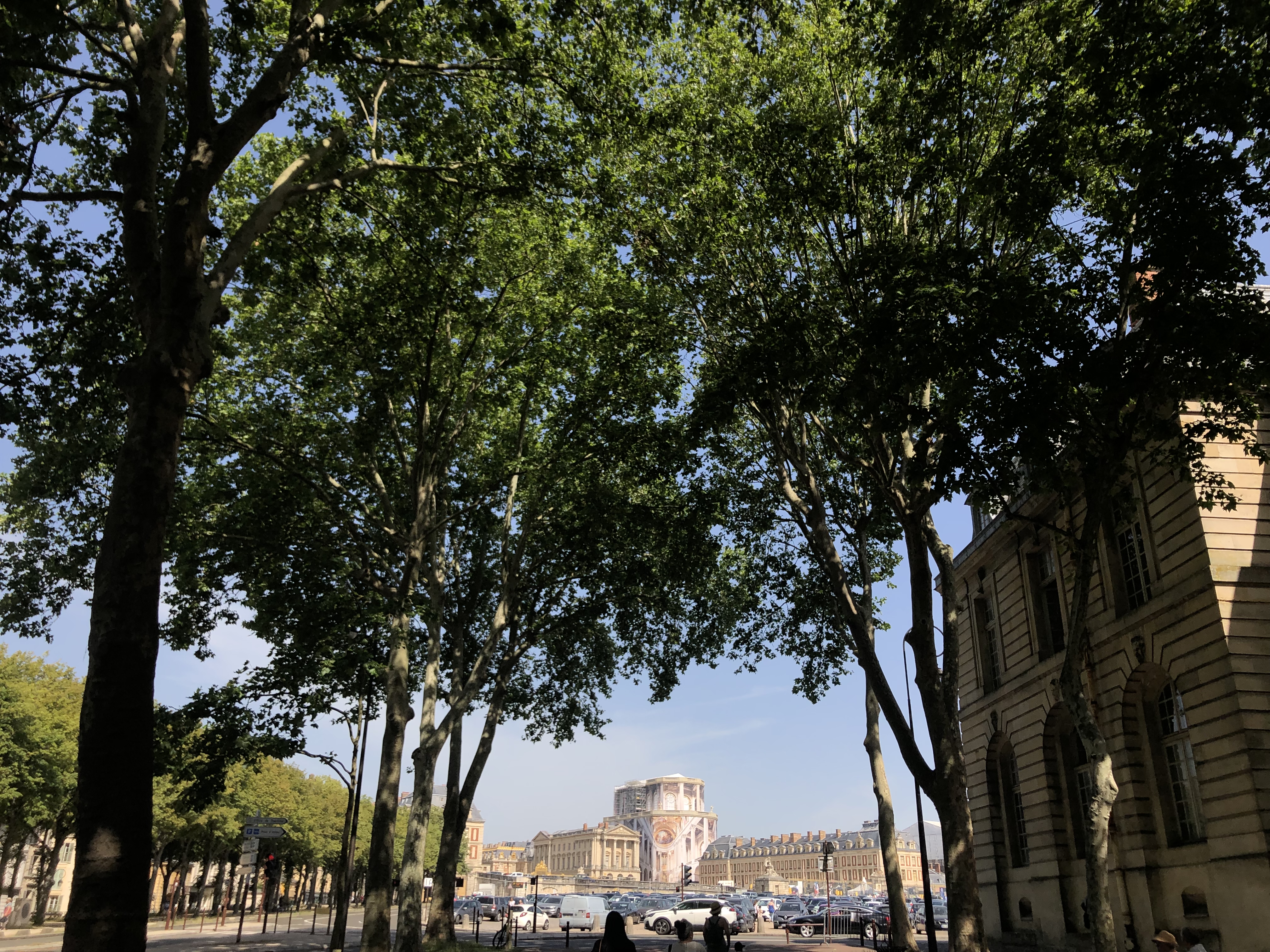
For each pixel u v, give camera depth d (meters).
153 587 8.23
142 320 9.66
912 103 15.70
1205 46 11.24
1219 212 11.65
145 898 7.53
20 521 20.30
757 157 16.69
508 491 27.36
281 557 22.67
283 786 67.88
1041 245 16.08
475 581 29.64
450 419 24.22
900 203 17.88
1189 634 17.88
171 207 9.45
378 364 20.64
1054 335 12.63
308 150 14.91
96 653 7.83
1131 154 12.60
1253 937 15.92
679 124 17.53
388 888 19.89
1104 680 21.31
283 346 22.27
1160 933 12.91
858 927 42.56
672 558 26.98
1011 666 27.28
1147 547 19.62
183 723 24.08
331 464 23.72
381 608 21.28
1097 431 13.88
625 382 23.53
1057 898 23.70
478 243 20.11
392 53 12.96
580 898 56.06
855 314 15.95
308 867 89.00
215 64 15.87
